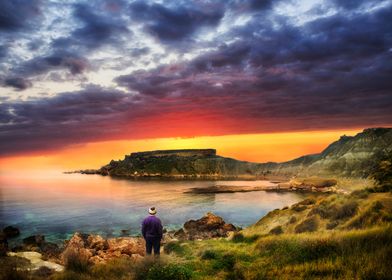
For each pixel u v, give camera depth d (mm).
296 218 25125
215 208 77750
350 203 21969
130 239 32812
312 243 11109
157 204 85750
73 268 12867
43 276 13055
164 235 44906
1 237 40031
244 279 9805
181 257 15047
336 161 177125
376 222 17188
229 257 12922
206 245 19047
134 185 165125
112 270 12742
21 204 86750
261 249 13586
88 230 51312
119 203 88562
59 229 52250
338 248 10164
